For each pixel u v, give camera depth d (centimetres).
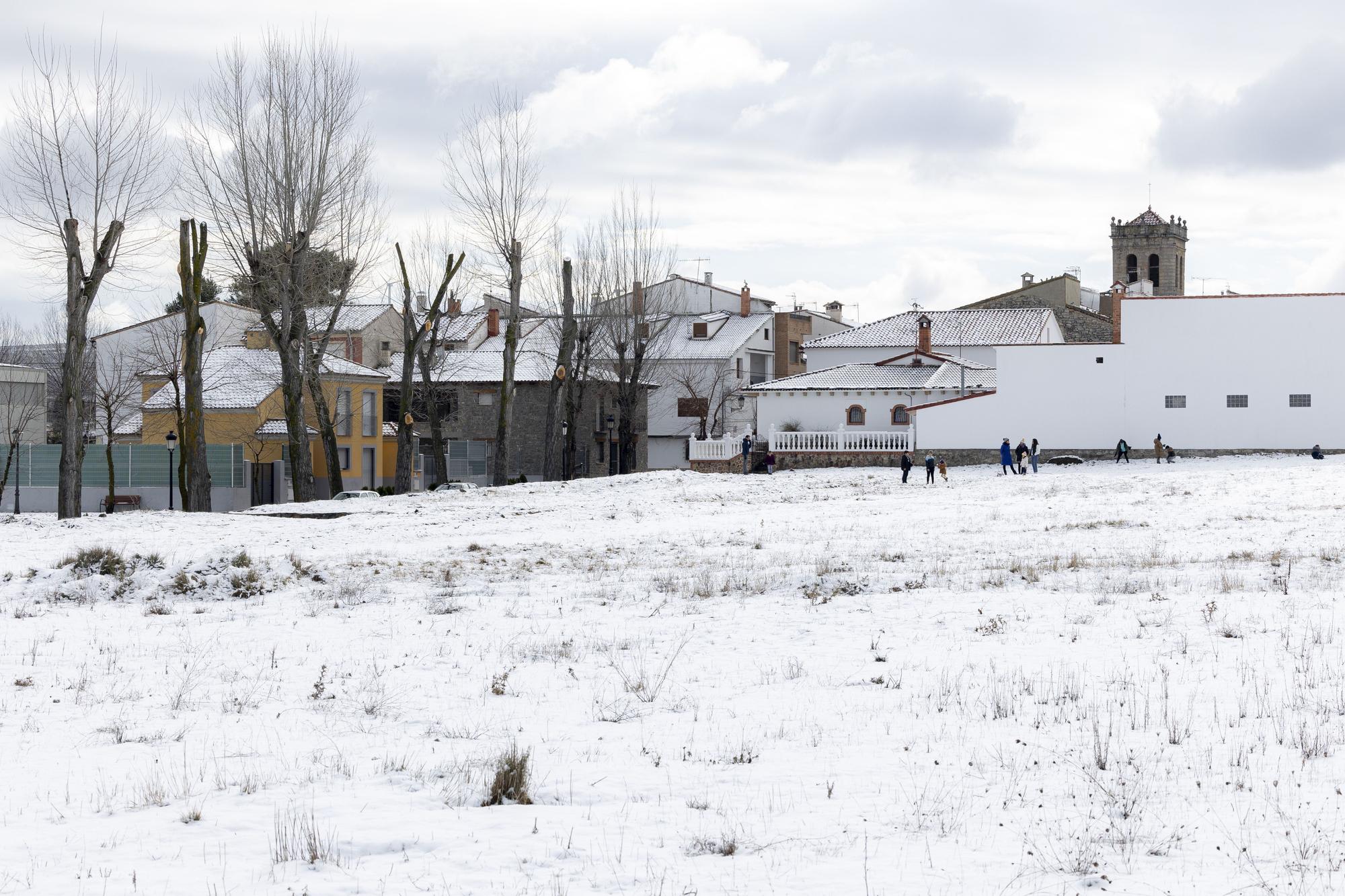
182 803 966
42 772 1066
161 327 8862
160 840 868
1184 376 6981
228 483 6538
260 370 6788
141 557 2602
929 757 1083
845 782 1009
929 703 1300
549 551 3178
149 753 1135
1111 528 3509
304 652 1709
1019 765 1047
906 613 1962
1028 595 2112
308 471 5269
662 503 5025
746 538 3475
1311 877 763
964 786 989
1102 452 7050
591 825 899
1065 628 1762
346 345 8575
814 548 3155
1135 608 1912
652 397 9450
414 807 952
